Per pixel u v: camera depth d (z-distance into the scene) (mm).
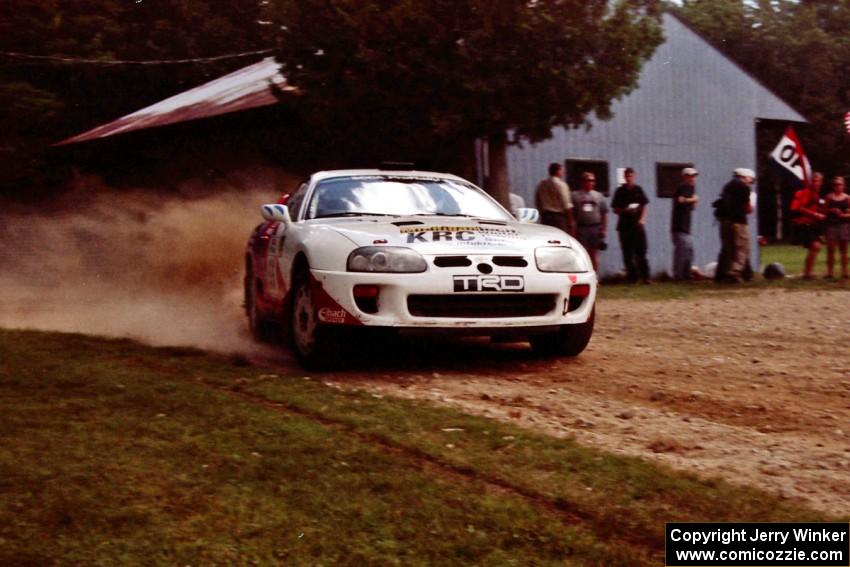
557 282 14664
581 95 31281
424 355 16359
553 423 11195
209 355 15969
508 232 15125
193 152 44969
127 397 11875
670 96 44844
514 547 7156
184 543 7227
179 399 11727
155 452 9422
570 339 15492
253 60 69812
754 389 13328
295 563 6918
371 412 11180
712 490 8359
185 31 69312
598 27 31469
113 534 7395
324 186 16859
